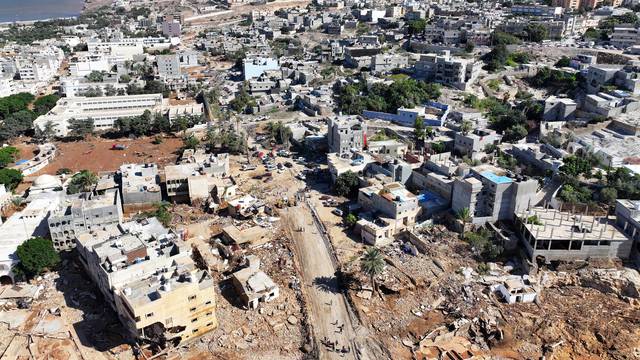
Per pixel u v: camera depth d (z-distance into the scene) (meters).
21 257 141.12
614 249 143.38
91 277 143.12
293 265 149.88
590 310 131.50
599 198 168.50
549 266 145.00
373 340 123.56
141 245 130.12
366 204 177.38
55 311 133.12
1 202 186.12
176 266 124.25
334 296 137.62
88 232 151.25
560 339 123.75
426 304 134.38
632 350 120.38
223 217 178.75
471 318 129.25
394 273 144.25
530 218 152.00
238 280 136.62
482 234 155.75
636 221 142.62
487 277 142.00
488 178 158.00
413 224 165.50
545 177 183.50
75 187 191.50
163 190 192.75
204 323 122.31
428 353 119.94
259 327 126.81
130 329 118.25
